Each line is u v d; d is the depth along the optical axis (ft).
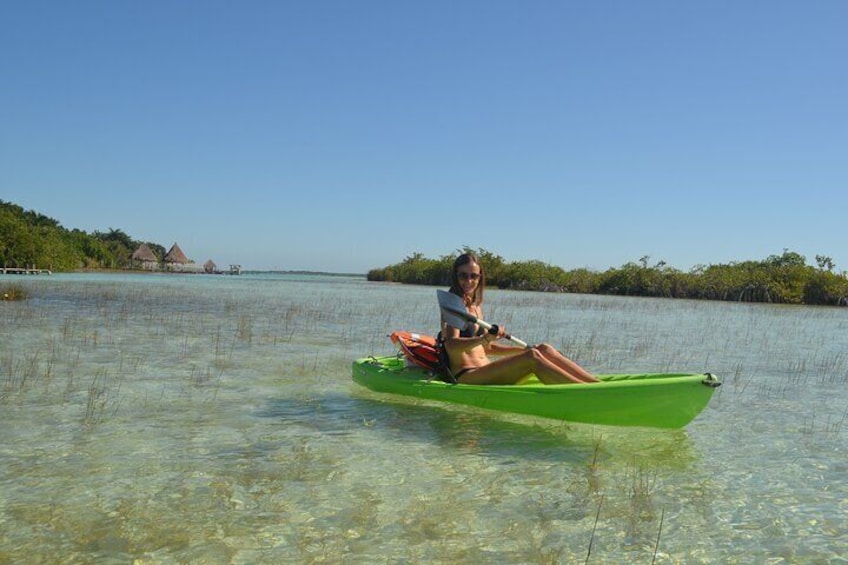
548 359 21.24
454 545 11.75
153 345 36.55
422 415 21.34
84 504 13.26
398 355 27.37
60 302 68.90
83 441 17.60
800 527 12.91
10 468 15.33
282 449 17.28
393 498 13.92
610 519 13.07
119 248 322.34
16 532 11.93
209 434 18.62
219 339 40.14
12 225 196.44
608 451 17.74
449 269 188.14
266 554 11.26
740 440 19.22
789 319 73.87
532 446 18.02
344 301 86.69
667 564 11.25
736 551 11.81
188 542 11.64
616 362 34.99
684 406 18.93
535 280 164.96
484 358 23.59
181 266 360.89
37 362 29.84
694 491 14.82
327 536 12.00
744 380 30.09
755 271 131.75
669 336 49.75
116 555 11.11
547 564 11.10
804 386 28.68
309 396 24.13
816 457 17.62
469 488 14.64
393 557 11.24
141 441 17.75
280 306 72.64
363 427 19.72
